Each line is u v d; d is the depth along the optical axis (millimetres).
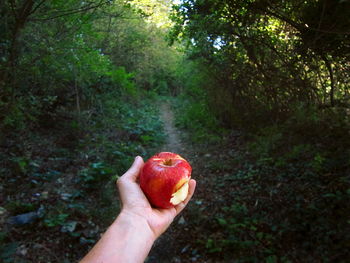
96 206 4125
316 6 4336
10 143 5168
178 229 3811
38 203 3906
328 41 4754
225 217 3916
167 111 16141
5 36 4094
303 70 5832
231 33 5758
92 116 8461
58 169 5133
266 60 6305
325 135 5328
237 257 3133
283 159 5184
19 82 4574
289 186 4305
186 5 5406
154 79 20531
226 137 7906
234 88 7938
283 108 6598
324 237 3074
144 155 6719
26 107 5152
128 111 11000
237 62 6914
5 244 2988
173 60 20828
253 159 5887
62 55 5062
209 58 7371
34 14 4082
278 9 4883
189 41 6492
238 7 5035
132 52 13164
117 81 10281
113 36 9883
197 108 11141
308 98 6070
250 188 4648
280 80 6199
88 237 3416
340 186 3809
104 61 7246
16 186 4227
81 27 4988
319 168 4352
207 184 5211
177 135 9516
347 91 5645
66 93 7863
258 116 7406
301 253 3039
